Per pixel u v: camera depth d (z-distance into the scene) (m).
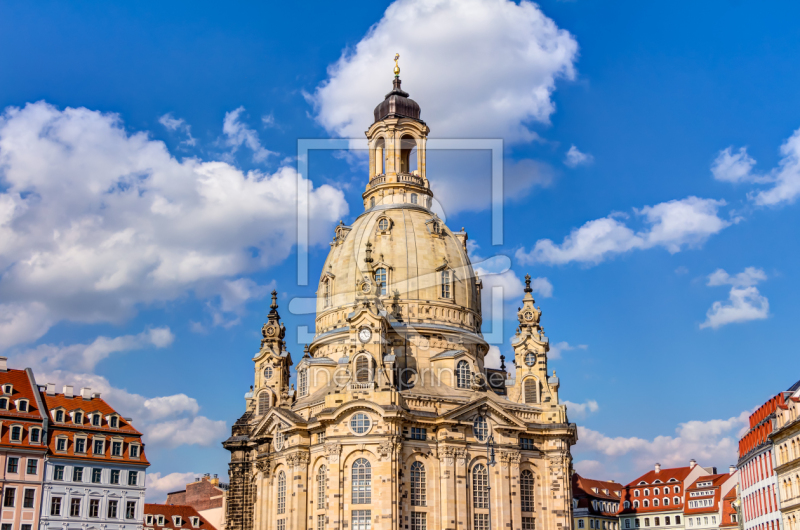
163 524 190.38
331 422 128.25
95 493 138.38
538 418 144.00
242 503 157.75
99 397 148.75
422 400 132.88
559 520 138.62
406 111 166.00
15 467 131.50
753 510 132.62
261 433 145.62
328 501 125.56
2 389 136.12
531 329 152.75
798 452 106.81
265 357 164.25
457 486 130.00
